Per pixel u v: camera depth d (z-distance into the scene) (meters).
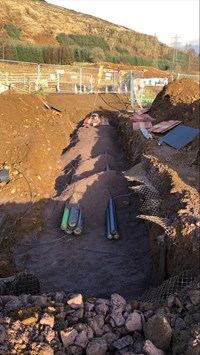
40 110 18.89
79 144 17.06
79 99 25.02
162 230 8.43
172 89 18.30
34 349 4.52
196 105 15.44
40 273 9.82
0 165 13.80
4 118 15.80
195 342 4.34
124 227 11.47
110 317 5.30
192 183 9.93
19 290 7.40
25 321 5.02
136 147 14.58
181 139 13.48
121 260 10.09
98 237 11.16
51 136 16.72
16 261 10.27
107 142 17.47
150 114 18.94
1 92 20.83
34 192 12.84
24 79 26.61
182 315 5.46
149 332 4.89
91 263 10.08
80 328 5.00
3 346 4.60
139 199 11.48
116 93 27.81
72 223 11.11
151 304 5.75
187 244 7.29
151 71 45.38
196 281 6.44
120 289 8.98
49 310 5.42
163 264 8.03
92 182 12.82
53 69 36.97
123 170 14.75
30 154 14.08
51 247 10.81
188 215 7.80
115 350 4.88
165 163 11.57
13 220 11.70
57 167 15.05
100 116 22.77
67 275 9.71
